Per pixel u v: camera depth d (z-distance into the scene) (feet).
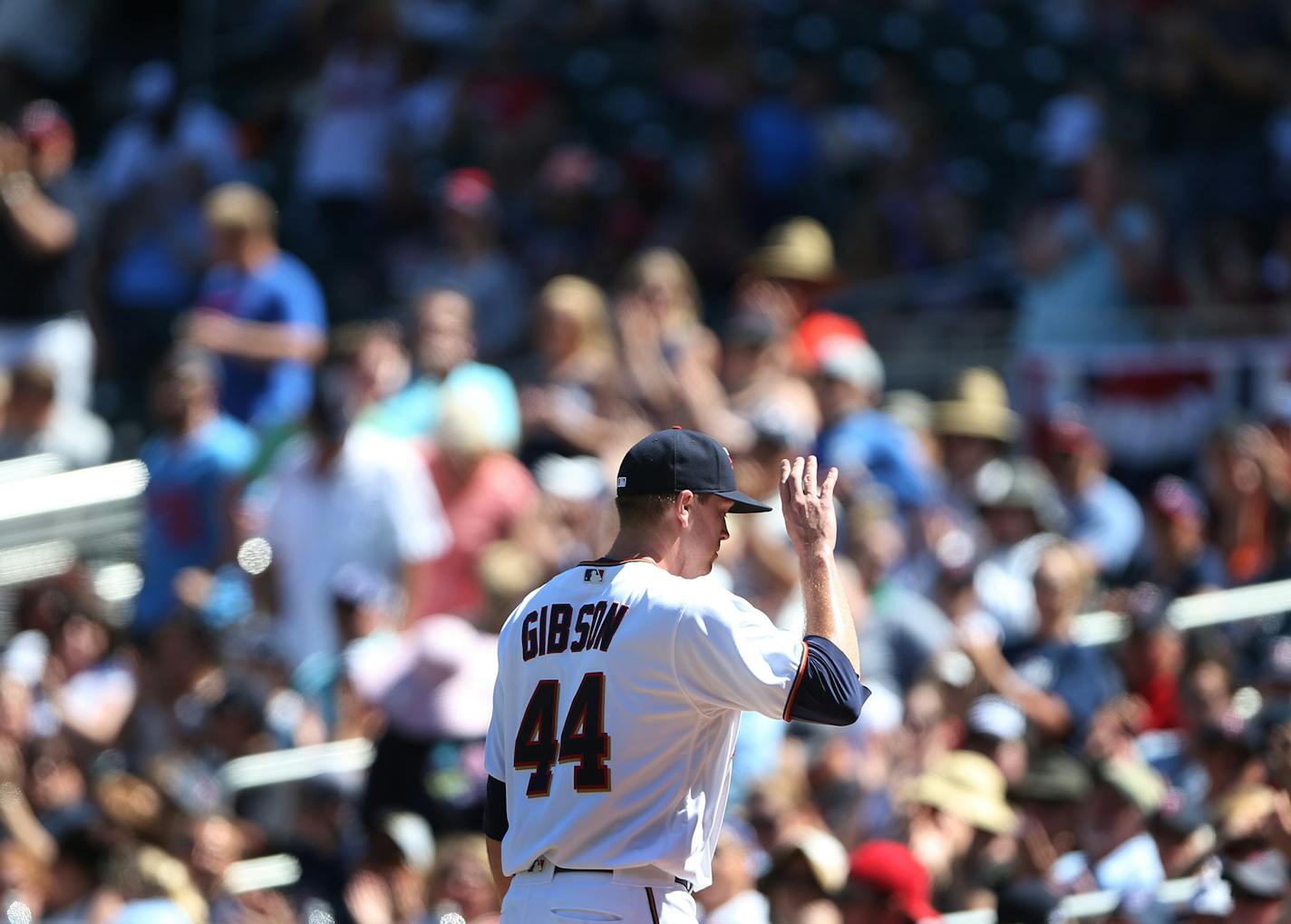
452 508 112.27
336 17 181.57
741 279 132.57
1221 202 149.69
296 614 111.55
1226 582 113.39
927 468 120.47
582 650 55.31
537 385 128.36
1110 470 135.03
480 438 112.47
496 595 101.14
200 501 117.70
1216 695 93.61
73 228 148.97
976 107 199.31
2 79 197.26
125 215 150.92
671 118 183.42
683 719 54.60
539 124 173.78
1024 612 108.68
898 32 206.28
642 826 54.44
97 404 150.10
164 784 92.89
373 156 165.17
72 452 141.38
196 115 154.51
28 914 91.61
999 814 87.30
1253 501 113.91
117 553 130.52
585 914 54.24
